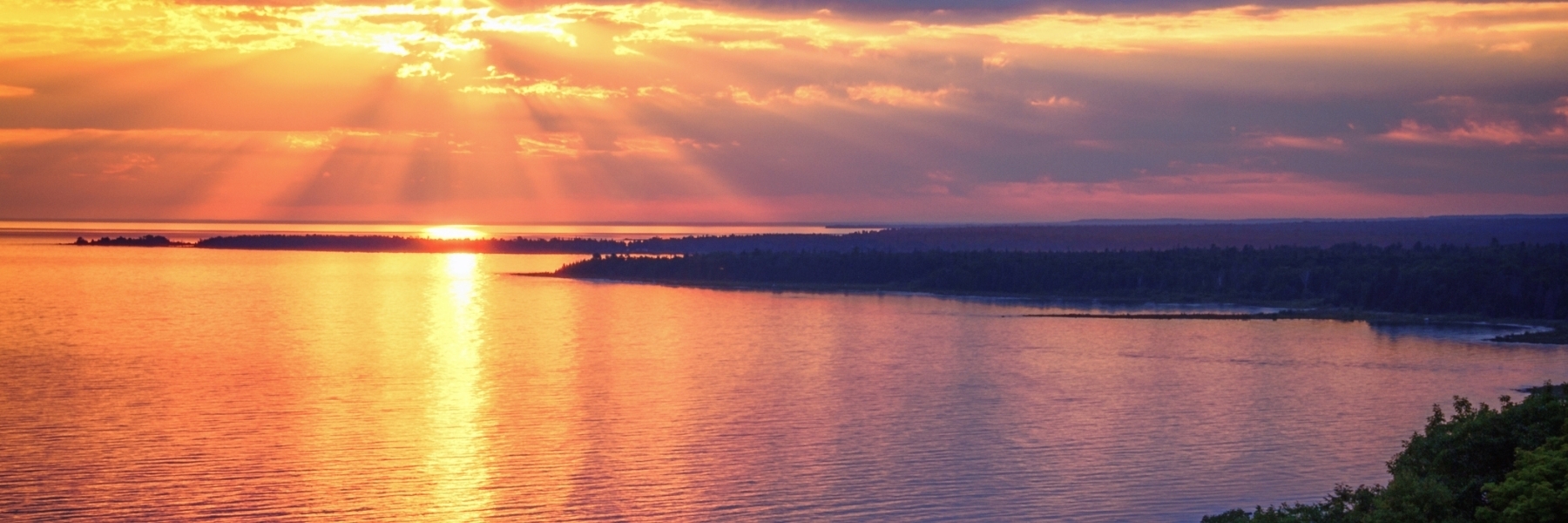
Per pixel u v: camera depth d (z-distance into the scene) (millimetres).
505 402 84875
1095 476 63875
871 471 64875
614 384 93188
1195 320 146875
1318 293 174750
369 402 84562
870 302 174625
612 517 56562
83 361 105000
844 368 102750
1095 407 83500
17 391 87938
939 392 89562
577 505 58500
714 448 69875
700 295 189625
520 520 55781
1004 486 61688
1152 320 146875
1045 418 79125
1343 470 65188
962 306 168875
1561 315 144000
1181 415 80312
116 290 191375
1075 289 191875
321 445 69938
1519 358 110312
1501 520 33406
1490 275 154750
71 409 80750
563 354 111938
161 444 70000
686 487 61500
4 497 58281
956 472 64375
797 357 109688
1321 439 72750
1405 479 37500
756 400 85938
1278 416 80375
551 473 64125
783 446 70500
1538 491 32250
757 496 59938
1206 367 103688
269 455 67438
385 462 66188
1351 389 91875
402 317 148125
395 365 103375
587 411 81750
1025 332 132125
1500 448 39562
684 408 82625
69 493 59094
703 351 114125
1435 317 147000
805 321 145375
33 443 69750
